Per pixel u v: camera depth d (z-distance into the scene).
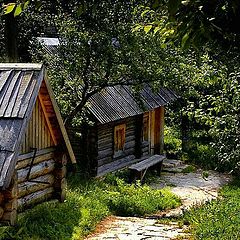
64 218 8.96
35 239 7.63
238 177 17.64
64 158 9.02
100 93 15.23
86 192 12.36
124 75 13.69
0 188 6.77
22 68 7.87
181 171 18.39
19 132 7.11
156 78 13.79
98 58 13.28
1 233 7.20
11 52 15.09
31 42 16.17
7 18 14.85
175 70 13.93
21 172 7.91
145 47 13.44
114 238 8.73
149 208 12.44
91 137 15.13
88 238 8.72
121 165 16.61
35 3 3.54
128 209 12.03
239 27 3.03
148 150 18.77
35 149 8.11
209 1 2.97
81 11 3.74
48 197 8.97
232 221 9.41
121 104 15.62
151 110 17.48
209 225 9.12
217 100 10.75
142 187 14.73
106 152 15.78
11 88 7.60
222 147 10.95
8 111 7.30
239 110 10.68
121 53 13.21
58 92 13.64
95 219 10.09
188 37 3.05
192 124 22.83
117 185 14.79
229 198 13.67
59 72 13.68
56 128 8.60
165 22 3.91
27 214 8.13
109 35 13.10
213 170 18.92
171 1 2.65
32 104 7.44
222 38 3.21
